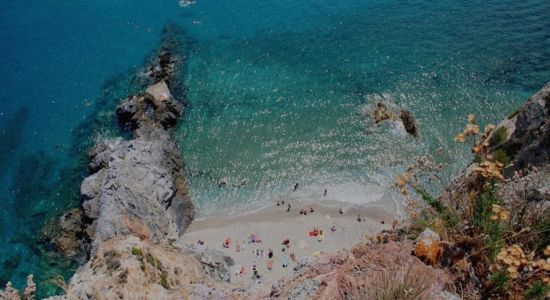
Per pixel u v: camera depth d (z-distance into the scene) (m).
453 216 9.02
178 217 42.66
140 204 39.56
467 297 7.51
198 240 41.16
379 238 10.73
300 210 42.91
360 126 49.84
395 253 8.59
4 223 44.41
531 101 21.75
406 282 6.85
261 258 38.88
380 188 43.88
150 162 43.38
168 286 26.17
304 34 62.66
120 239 29.59
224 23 65.12
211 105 53.62
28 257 41.34
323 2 67.56
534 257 7.86
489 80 53.41
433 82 53.81
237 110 52.91
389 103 51.84
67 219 42.59
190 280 28.36
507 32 59.41
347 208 42.59
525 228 7.66
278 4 67.94
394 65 56.66
